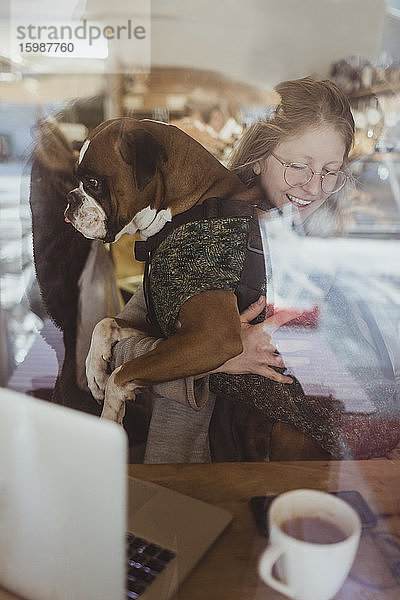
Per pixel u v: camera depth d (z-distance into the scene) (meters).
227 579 0.69
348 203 0.84
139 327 0.86
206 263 0.83
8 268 0.85
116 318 0.86
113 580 0.61
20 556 0.61
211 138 0.81
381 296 0.86
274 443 0.90
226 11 0.78
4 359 0.88
